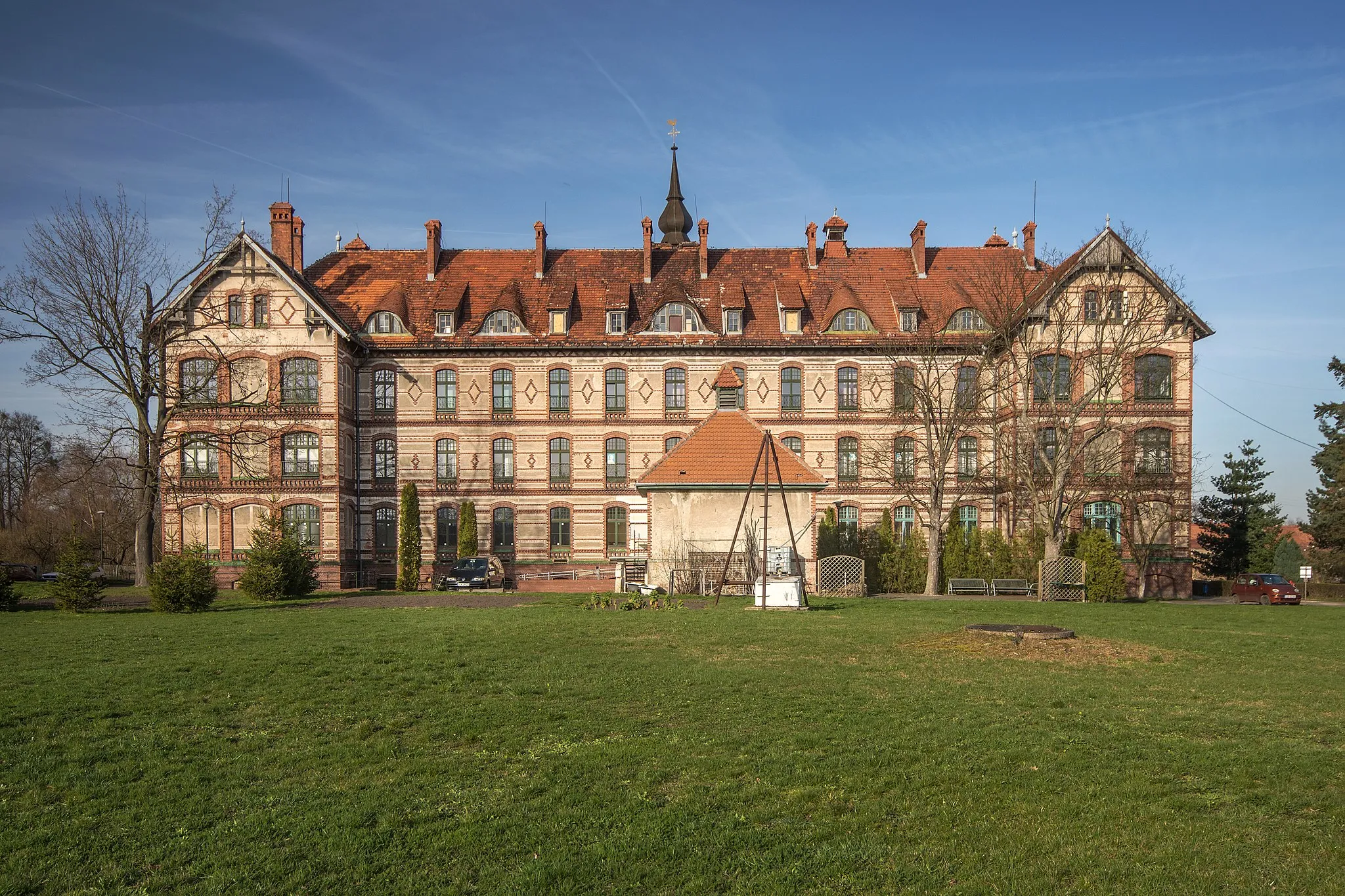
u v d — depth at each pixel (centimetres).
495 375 4853
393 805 1079
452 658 1889
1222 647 2167
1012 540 4216
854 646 2067
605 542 4806
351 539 4725
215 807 1082
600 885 890
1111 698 1570
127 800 1102
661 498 3834
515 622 2494
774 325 4919
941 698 1553
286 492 4484
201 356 4472
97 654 1947
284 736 1351
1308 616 3033
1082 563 3675
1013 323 4394
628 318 4919
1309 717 1452
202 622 2530
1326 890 870
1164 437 4456
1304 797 1091
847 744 1286
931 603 3231
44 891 888
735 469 3850
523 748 1288
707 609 2858
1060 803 1076
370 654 1938
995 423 4516
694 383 4847
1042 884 883
